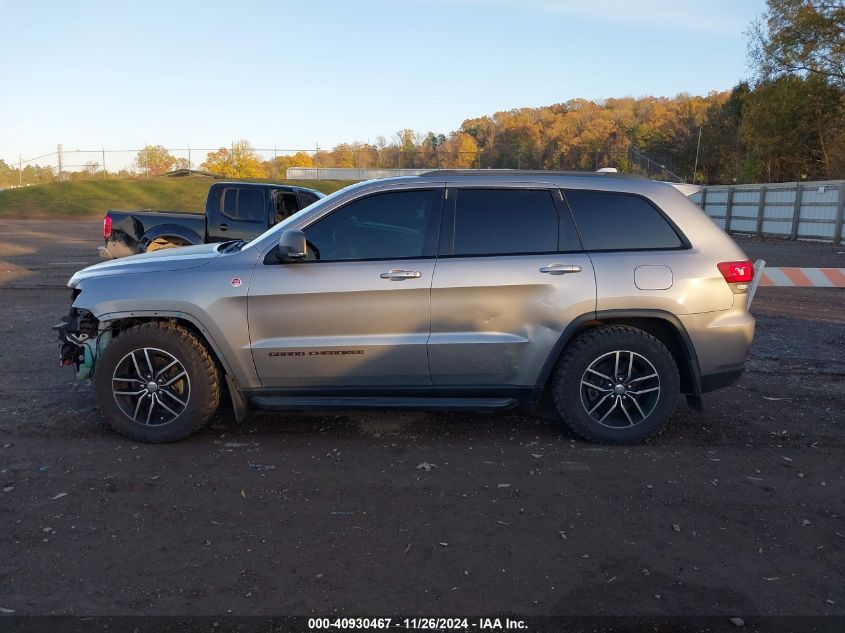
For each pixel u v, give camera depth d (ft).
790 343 26.63
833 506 12.88
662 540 11.53
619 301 15.26
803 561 10.95
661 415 15.58
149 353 15.51
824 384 20.99
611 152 180.34
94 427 16.51
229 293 15.23
